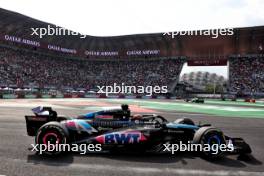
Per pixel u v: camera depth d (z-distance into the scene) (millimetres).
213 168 5000
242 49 58188
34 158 5328
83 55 69312
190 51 62125
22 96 38250
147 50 66562
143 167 4938
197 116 15633
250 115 17672
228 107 26188
